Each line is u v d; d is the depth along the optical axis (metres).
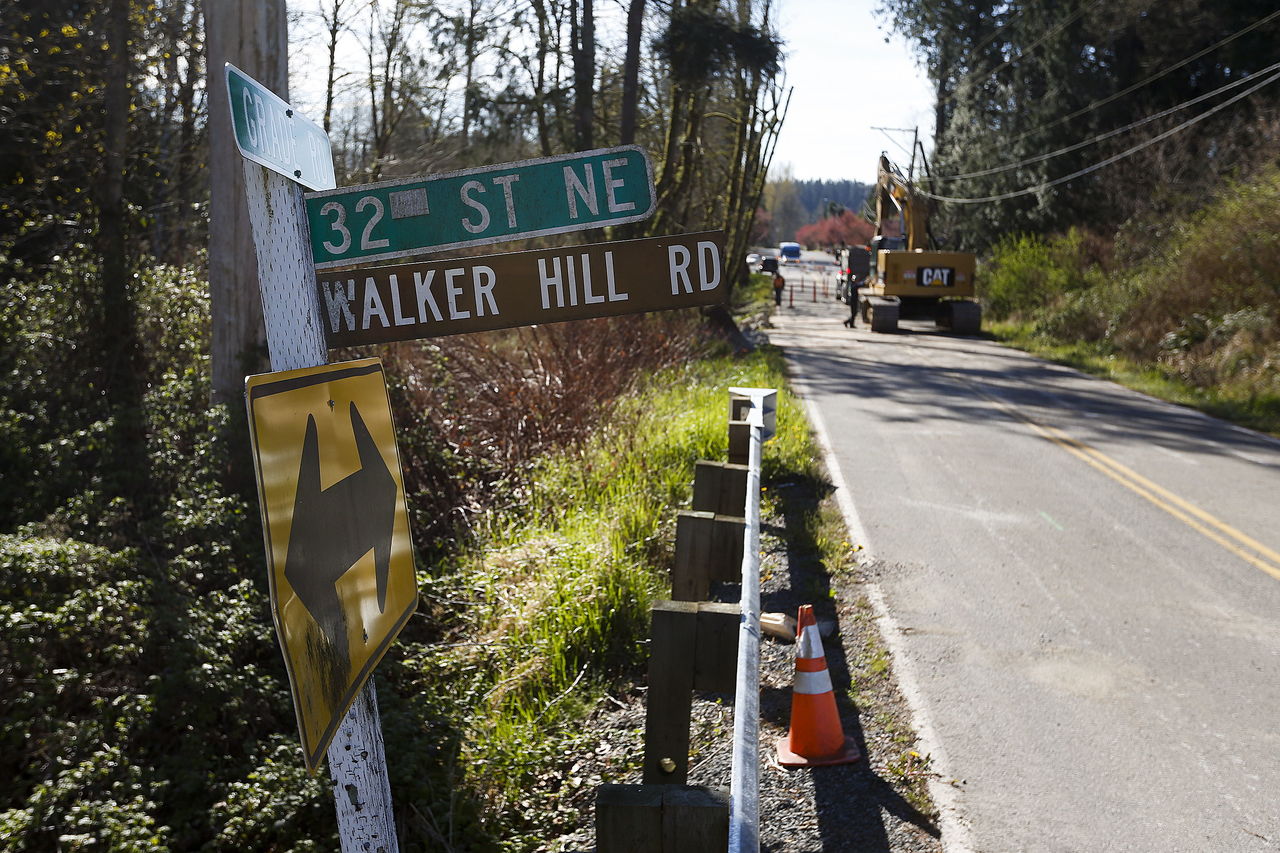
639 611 6.35
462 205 2.14
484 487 9.60
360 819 1.76
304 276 1.85
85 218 11.68
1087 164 37.84
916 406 15.94
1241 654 6.08
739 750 2.62
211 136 8.28
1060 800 4.43
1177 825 4.25
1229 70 34.78
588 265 2.22
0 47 12.06
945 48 48.53
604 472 9.30
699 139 28.56
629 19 23.08
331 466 1.66
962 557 7.96
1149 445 12.96
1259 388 17.62
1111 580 7.46
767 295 57.91
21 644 4.59
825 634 6.23
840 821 4.23
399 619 2.00
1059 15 38.19
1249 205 21.73
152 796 4.21
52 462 7.65
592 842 4.22
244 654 5.57
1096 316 26.41
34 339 9.31
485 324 2.20
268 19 8.09
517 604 6.46
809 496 9.86
